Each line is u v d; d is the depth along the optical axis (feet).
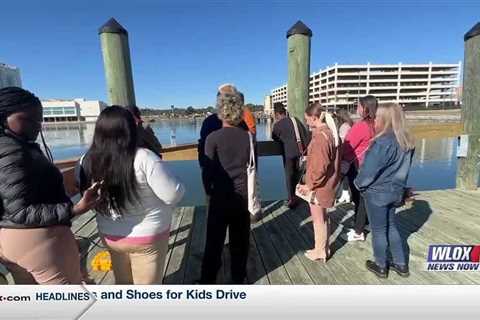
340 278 7.80
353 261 8.66
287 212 12.78
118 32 9.50
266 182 23.00
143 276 5.14
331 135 7.93
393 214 7.73
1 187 3.89
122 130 4.48
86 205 4.48
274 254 9.16
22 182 3.92
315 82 344.08
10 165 3.84
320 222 8.55
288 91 13.53
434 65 286.66
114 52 9.57
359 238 9.98
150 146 7.95
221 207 6.79
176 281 7.82
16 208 3.95
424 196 14.44
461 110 15.38
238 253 7.27
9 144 3.90
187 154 12.70
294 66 13.00
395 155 6.97
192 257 9.11
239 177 6.64
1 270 6.28
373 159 7.06
